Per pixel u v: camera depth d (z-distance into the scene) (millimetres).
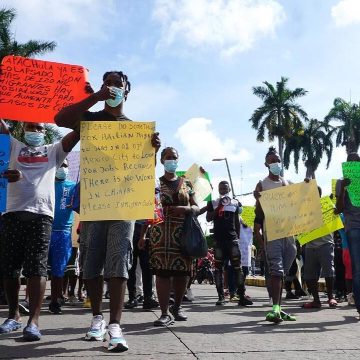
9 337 3771
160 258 4672
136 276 6727
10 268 3877
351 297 7059
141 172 3672
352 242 5234
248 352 3320
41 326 4480
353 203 5133
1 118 3949
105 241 3676
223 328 4441
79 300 7188
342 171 5207
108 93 3598
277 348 3467
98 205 3572
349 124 51312
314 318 5273
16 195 3764
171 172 4805
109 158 3662
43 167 3893
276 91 51281
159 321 4582
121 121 3717
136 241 6035
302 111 51250
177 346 3500
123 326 4543
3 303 6230
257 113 51312
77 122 3762
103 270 3725
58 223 5512
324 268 6688
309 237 6418
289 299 8250
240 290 6879
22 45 31766
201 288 11922
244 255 8656
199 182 7344
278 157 5426
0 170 3709
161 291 4680
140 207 3605
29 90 4027
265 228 5098
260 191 5352
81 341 3650
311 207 5102
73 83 4125
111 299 3438
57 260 5516
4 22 31562
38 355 3135
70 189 5602
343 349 3451
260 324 4746
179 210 4660
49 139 25984
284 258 5148
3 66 3992
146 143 3719
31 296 3686
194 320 5020
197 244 4633
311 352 3340
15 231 3760
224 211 7008
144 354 3207
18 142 3969
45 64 4082
